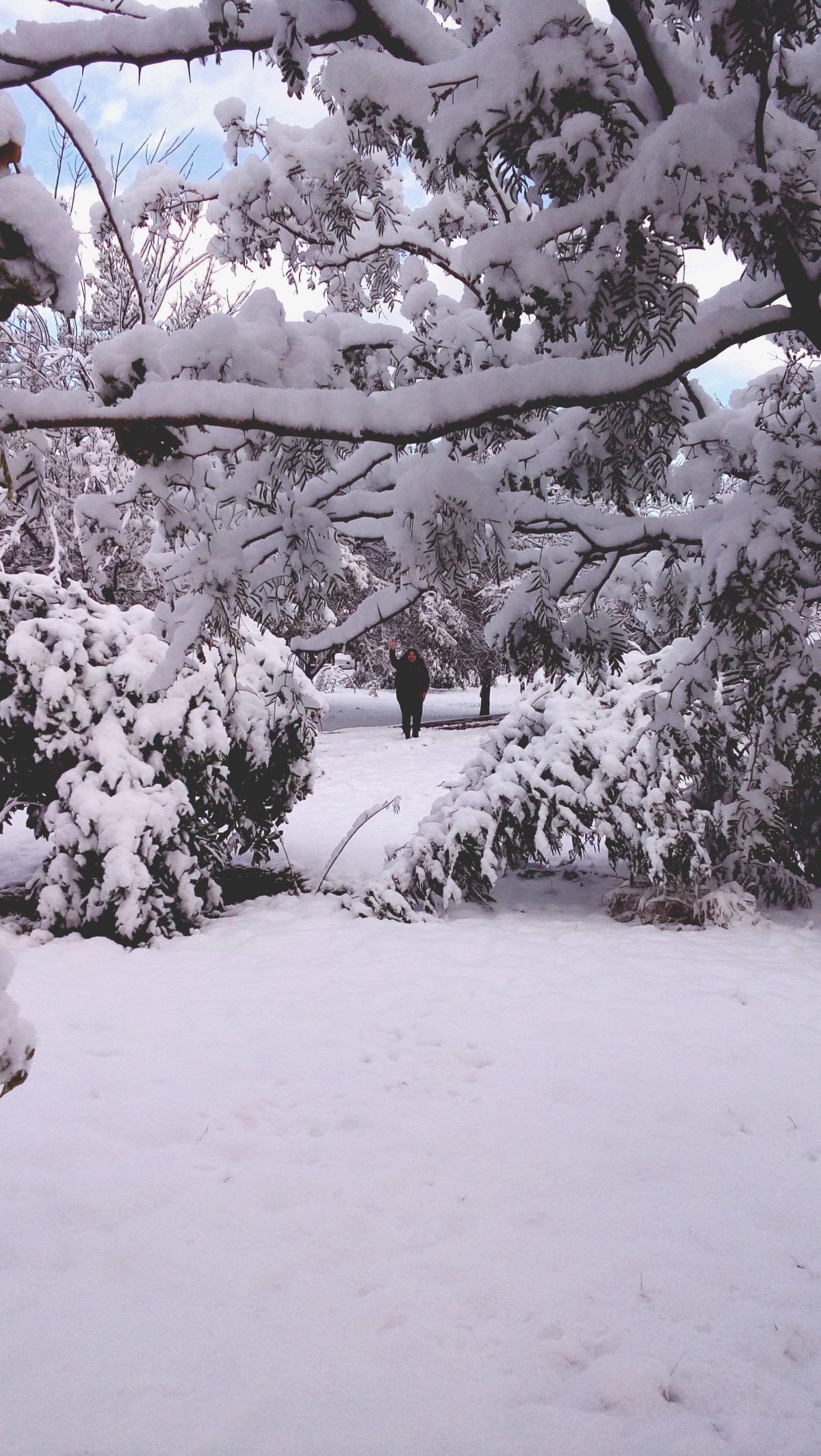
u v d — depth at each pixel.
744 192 1.61
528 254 1.64
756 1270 2.58
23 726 6.34
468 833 6.72
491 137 1.59
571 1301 2.44
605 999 4.88
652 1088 3.78
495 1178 3.07
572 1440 1.97
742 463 2.58
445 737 18.05
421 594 2.43
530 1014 4.65
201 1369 2.20
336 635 2.49
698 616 2.78
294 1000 4.86
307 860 8.74
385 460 2.45
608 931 6.35
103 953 5.68
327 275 2.86
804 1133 3.41
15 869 8.62
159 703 6.30
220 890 6.78
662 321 1.66
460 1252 2.65
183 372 1.79
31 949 5.78
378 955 5.65
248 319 1.89
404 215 2.81
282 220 2.57
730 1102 3.66
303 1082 3.84
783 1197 2.97
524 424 2.44
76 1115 3.54
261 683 7.13
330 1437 1.99
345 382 1.97
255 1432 2.00
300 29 1.62
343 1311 2.41
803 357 2.38
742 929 6.35
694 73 1.64
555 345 1.93
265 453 2.16
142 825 5.96
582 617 2.51
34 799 6.58
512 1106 3.62
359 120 1.72
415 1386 2.14
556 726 6.89
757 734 2.40
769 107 1.93
